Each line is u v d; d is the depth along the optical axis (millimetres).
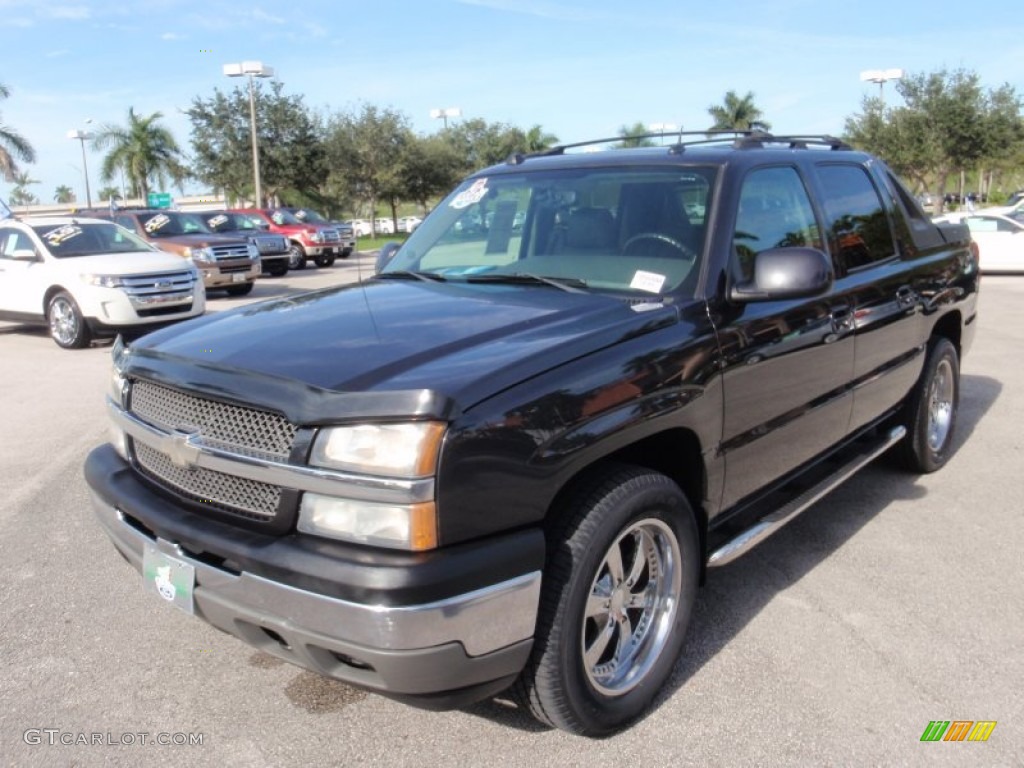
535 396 2547
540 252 3752
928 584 4035
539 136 53000
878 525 4742
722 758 2822
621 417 2756
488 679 2492
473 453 2377
